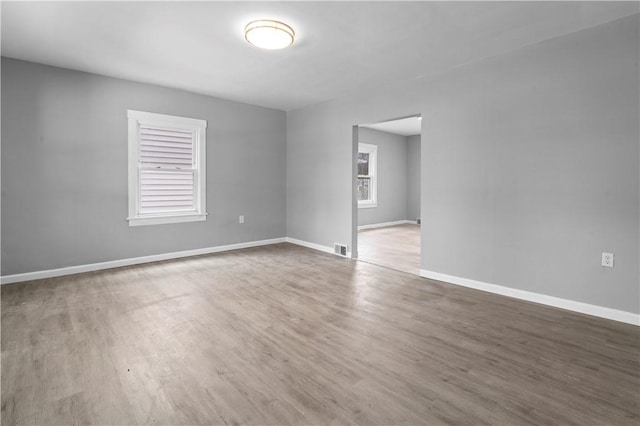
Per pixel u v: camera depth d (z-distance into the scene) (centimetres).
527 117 309
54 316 276
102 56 345
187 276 394
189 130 486
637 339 237
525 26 273
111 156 418
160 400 172
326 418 160
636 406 167
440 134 376
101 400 171
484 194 341
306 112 560
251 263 457
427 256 392
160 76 409
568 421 157
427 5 242
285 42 287
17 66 354
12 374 193
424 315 282
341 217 505
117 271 411
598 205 274
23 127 361
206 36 296
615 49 262
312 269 429
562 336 243
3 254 356
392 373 197
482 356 216
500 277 333
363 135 825
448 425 155
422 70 376
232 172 535
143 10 252
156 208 463
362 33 287
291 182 598
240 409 166
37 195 372
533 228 309
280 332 251
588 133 276
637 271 258
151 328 255
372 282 375
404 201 945
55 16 262
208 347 227
